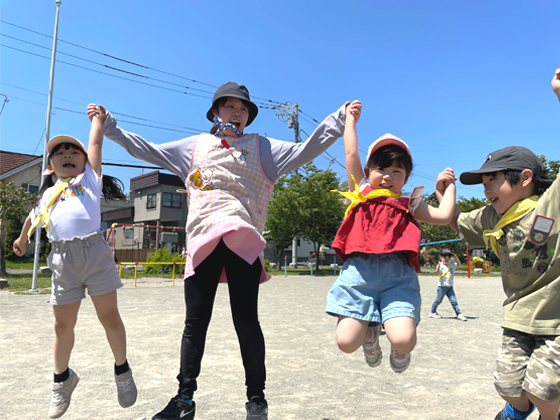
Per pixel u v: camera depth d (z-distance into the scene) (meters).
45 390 3.67
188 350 2.50
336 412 3.18
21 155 31.09
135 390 2.80
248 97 2.92
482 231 2.67
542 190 2.39
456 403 3.43
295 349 5.44
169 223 38.12
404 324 2.24
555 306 2.21
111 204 44.81
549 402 2.12
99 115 2.90
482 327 7.69
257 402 2.42
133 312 8.84
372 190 2.63
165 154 2.91
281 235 27.55
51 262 2.66
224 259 2.59
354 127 2.72
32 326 6.96
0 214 17.31
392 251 2.43
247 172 2.75
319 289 15.30
